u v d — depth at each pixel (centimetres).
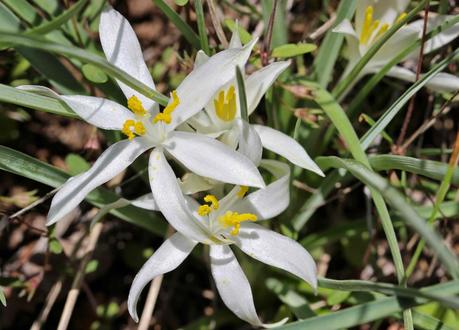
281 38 25
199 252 26
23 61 26
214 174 20
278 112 25
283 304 26
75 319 28
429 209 25
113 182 27
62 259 27
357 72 24
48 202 27
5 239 27
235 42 22
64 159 28
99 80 23
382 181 20
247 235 22
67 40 24
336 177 24
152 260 21
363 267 26
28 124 28
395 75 25
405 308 21
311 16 28
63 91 24
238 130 21
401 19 22
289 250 21
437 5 26
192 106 21
